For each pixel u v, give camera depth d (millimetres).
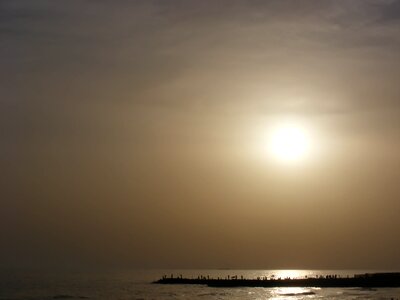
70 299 161375
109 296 172000
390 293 164750
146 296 169000
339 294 162375
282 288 194875
